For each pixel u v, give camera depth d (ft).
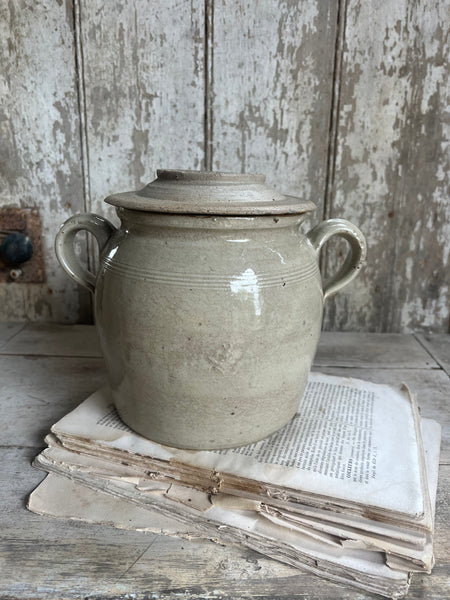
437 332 2.34
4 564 0.98
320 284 1.26
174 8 1.94
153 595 0.93
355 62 1.98
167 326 1.07
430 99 2.01
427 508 1.02
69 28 1.96
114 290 1.14
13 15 1.95
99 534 1.07
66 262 1.33
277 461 1.17
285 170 2.12
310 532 1.03
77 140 2.09
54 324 2.34
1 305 2.34
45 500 1.15
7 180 2.15
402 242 2.20
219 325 1.06
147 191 1.16
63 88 2.03
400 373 1.89
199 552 1.03
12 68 2.01
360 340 2.23
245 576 0.98
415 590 0.95
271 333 1.10
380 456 1.20
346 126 2.06
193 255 1.06
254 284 1.07
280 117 2.05
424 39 1.95
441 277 2.25
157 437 1.24
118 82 2.02
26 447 1.36
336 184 2.13
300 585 0.97
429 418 1.54
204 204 1.02
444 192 2.12
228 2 1.93
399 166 2.10
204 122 2.06
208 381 1.11
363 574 0.95
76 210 2.19
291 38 1.96
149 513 1.12
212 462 1.15
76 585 0.94
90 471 1.21
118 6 1.93
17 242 2.14
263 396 1.17
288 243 1.16
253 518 1.08
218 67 2.00
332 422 1.38
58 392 1.67
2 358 1.94
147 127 2.07
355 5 1.92
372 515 1.01
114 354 1.19
